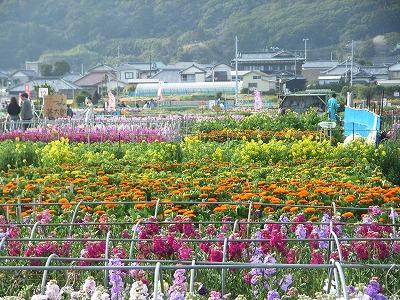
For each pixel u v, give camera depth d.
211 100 88.31
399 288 8.82
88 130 30.59
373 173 18.33
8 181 17.06
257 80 112.94
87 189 15.48
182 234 10.32
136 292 7.43
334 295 7.24
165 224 10.88
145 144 25.42
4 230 11.04
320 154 22.05
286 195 14.34
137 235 10.36
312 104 50.19
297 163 20.77
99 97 107.19
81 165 20.00
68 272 9.03
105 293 7.46
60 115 49.03
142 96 97.12
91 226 11.65
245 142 25.84
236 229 10.38
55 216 12.91
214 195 14.48
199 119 41.09
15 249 9.59
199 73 124.81
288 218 11.86
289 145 23.92
